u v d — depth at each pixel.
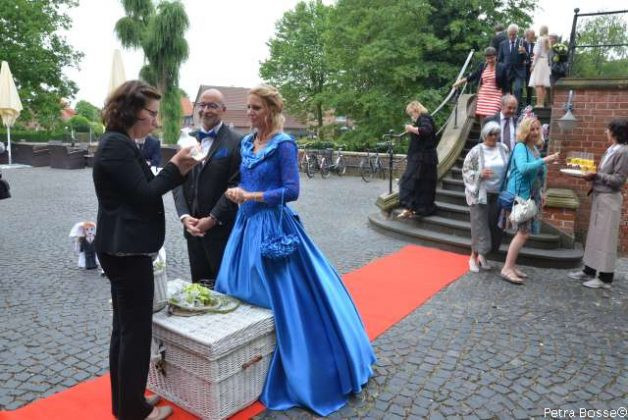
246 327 2.47
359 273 5.29
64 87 27.48
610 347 3.53
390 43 19.14
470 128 8.95
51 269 5.22
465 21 19.70
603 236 4.83
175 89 23.20
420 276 5.21
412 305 4.32
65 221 7.80
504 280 5.12
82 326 3.74
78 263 5.32
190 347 2.38
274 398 2.63
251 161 2.72
